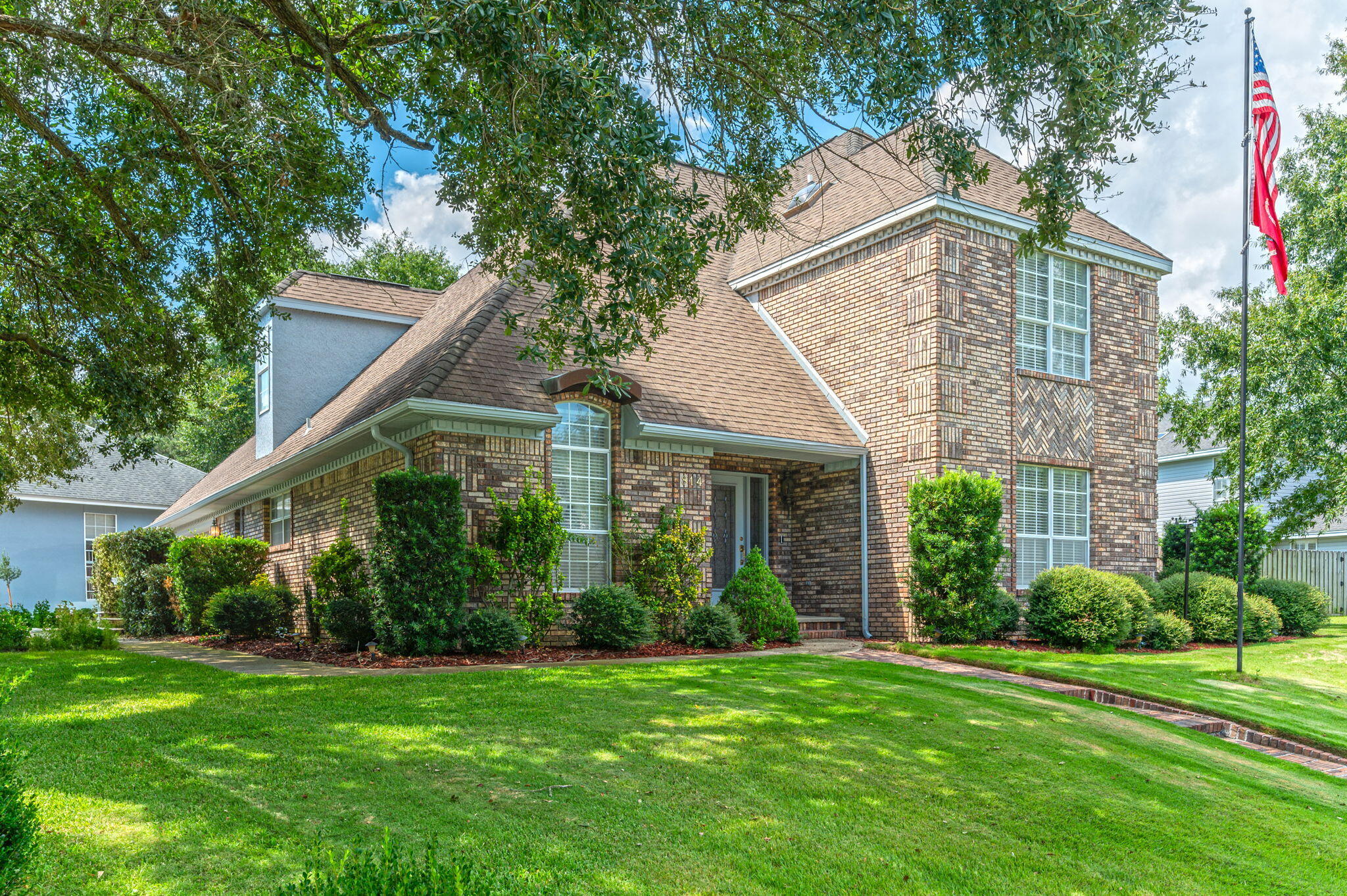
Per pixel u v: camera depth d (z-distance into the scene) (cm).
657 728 787
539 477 1366
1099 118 845
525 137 763
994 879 545
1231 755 900
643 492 1472
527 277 1055
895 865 550
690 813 602
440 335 1673
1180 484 3534
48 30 954
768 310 1983
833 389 1784
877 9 812
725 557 1738
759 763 712
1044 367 1747
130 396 1398
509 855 512
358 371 2084
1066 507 1766
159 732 722
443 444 1291
